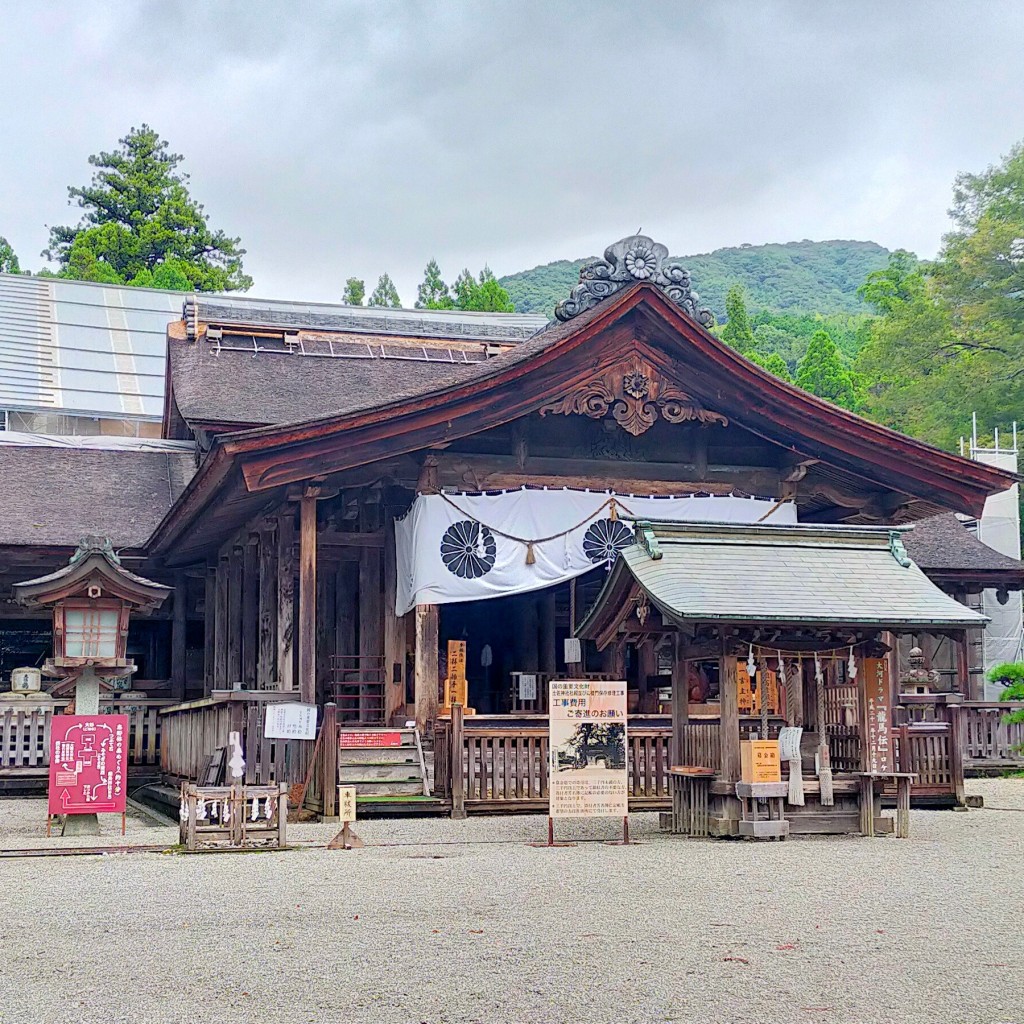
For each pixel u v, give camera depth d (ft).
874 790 44.75
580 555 65.10
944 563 87.35
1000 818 52.01
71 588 45.32
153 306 147.23
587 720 42.34
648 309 63.62
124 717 45.57
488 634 85.97
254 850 40.45
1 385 117.60
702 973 22.48
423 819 51.47
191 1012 20.13
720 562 44.78
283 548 66.95
